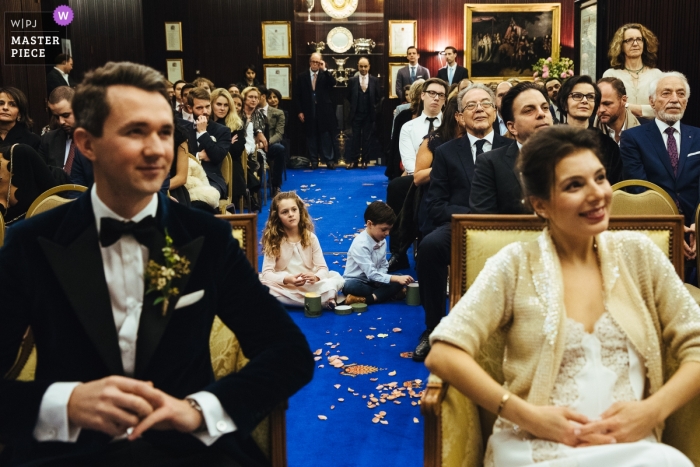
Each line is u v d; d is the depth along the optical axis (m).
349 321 5.05
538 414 1.81
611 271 1.96
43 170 4.30
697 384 1.87
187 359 1.77
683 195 4.62
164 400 1.63
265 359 1.81
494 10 14.70
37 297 1.69
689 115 7.89
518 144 3.74
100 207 1.74
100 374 1.71
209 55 14.80
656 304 2.01
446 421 1.99
